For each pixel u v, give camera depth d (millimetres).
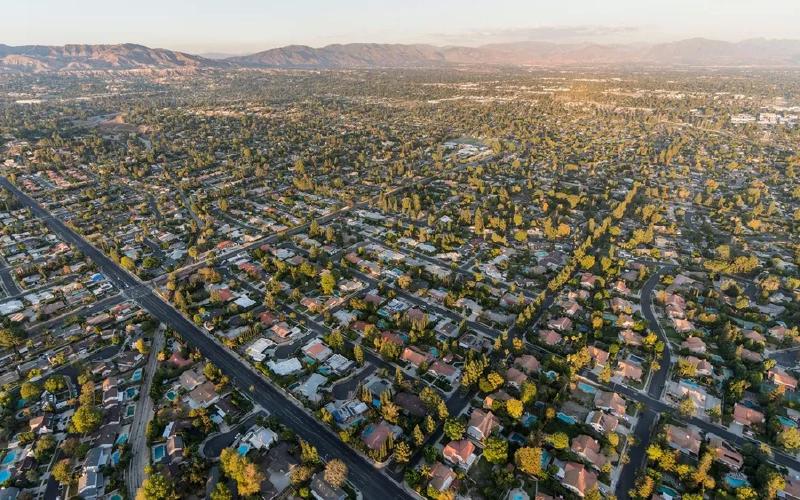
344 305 195750
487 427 129625
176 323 183500
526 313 178625
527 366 155375
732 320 185375
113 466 120250
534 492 113812
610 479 117062
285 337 173875
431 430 126750
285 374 153250
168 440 127000
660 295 196500
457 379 151750
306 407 140625
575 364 154125
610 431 129875
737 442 129500
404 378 152625
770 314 190625
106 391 146000
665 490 113250
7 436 130500
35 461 122125
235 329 177625
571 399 143625
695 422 136125
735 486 114250
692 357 160000
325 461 122125
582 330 178375
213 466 120688
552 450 124812
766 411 136250
